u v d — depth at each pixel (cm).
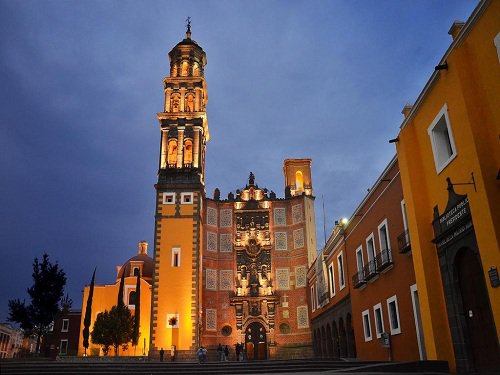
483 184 1487
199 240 4906
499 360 1511
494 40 1462
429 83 1866
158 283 4669
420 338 2180
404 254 2341
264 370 2434
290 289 5384
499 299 1413
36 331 4553
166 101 5519
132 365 2569
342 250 3644
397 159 2391
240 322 5172
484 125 1545
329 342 4297
